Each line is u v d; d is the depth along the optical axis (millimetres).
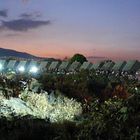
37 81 18344
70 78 21328
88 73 25422
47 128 10930
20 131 10695
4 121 11281
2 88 16141
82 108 15477
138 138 9523
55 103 15969
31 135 10500
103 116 10688
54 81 19547
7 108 13469
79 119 14062
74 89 18141
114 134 9836
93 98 17359
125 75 26344
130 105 10984
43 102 15711
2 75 19828
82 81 20156
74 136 10219
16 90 16531
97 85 19828
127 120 10188
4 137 10375
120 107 10969
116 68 31250
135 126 10047
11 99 15422
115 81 21188
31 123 11141
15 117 11930
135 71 29859
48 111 15148
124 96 17141
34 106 15609
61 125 11078
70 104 15844
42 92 16875
